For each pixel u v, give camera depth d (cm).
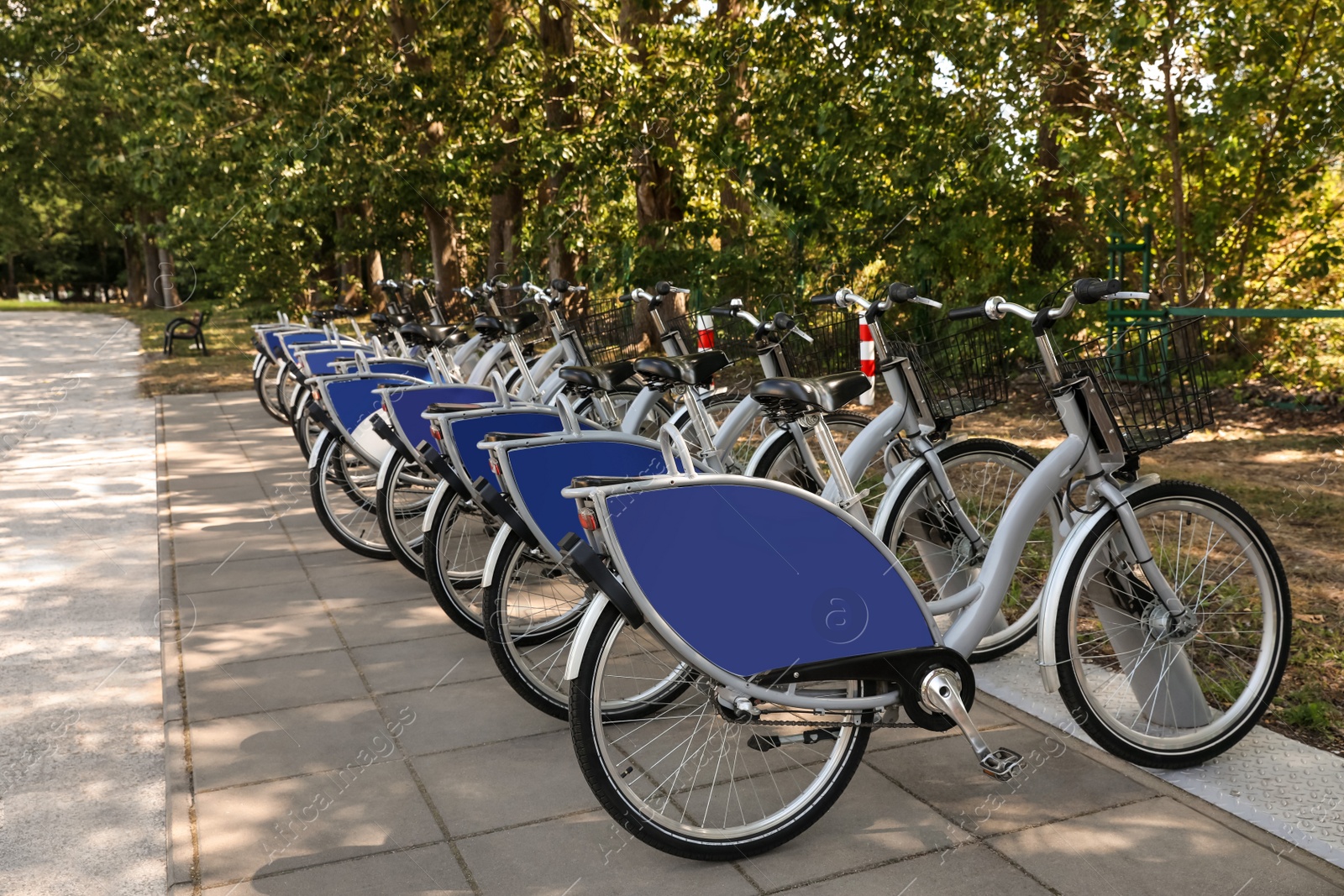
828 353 393
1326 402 722
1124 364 275
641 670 294
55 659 364
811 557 233
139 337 1903
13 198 2661
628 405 465
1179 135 816
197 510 573
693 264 951
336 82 1144
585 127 1102
